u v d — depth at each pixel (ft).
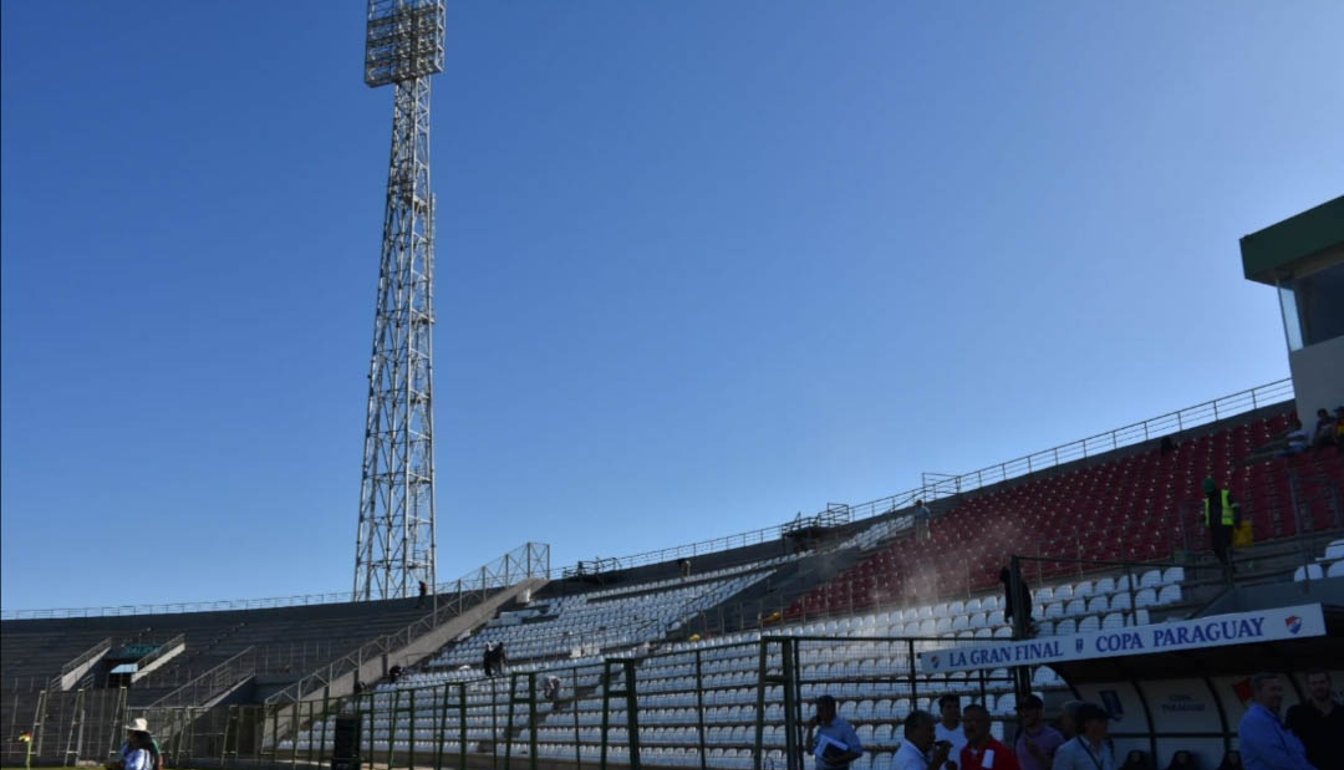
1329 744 27.27
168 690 145.59
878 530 131.44
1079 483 110.52
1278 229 82.53
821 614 104.68
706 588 139.44
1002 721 54.08
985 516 115.44
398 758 99.91
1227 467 90.17
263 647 163.63
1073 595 71.82
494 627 157.38
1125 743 45.03
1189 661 42.27
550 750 90.48
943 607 82.02
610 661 55.06
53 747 136.05
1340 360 78.59
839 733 37.63
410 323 201.46
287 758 105.09
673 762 78.13
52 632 184.34
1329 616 33.17
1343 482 68.28
